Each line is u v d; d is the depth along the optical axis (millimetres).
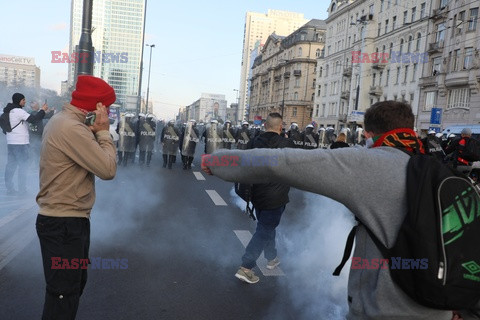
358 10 51812
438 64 35719
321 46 79062
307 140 20219
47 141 2305
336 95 57562
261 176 1756
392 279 1534
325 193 1667
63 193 2318
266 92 101688
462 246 1393
